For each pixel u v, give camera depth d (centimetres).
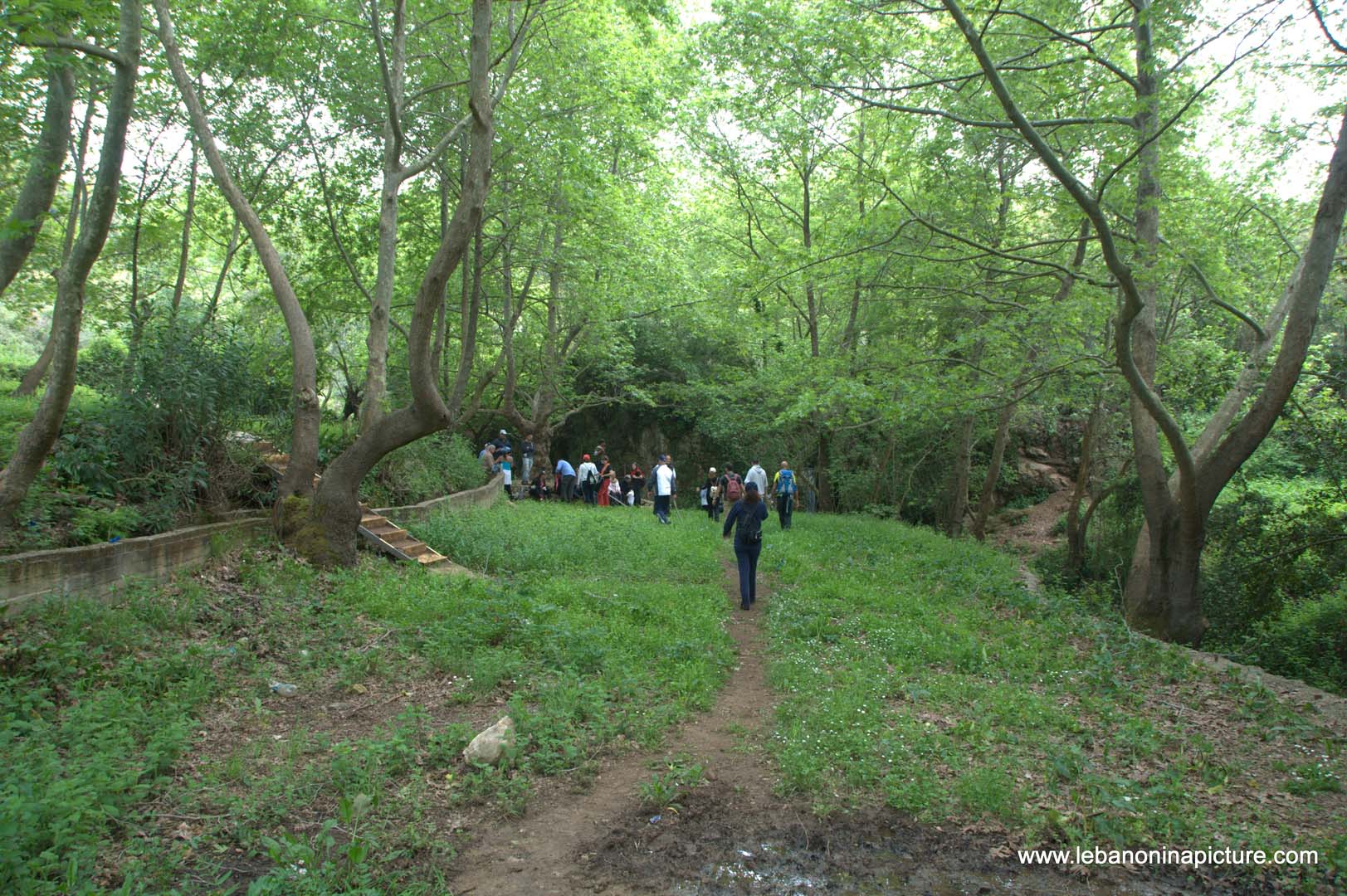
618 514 2073
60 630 632
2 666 563
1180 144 1302
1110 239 1004
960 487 2453
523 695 646
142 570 798
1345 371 1459
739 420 2777
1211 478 1217
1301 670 1310
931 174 1552
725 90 1437
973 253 1355
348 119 1611
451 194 1781
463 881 395
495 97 1203
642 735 584
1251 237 1644
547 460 2730
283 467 1245
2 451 864
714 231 2703
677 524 1964
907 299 1526
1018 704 679
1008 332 1382
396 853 398
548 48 1559
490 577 1149
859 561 1506
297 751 518
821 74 1243
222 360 1028
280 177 1705
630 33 1836
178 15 1299
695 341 3300
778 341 2555
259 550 995
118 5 718
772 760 563
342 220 1805
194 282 2306
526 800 481
